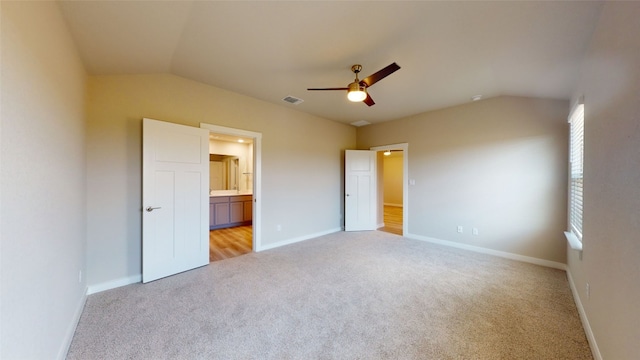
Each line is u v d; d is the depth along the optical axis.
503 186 3.70
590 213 1.87
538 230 3.42
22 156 1.10
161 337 1.82
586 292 1.95
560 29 1.91
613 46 1.45
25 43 1.14
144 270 2.74
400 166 10.45
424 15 1.88
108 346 1.71
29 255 1.15
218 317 2.09
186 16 1.87
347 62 2.64
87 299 2.37
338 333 1.89
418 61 2.58
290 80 3.15
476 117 3.96
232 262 3.44
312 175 4.85
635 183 1.14
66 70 1.78
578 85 2.48
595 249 1.73
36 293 1.23
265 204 4.05
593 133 1.82
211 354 1.65
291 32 2.12
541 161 3.41
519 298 2.43
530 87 3.11
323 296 2.47
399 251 3.96
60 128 1.64
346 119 5.15
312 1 1.74
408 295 2.50
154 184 2.80
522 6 1.71
